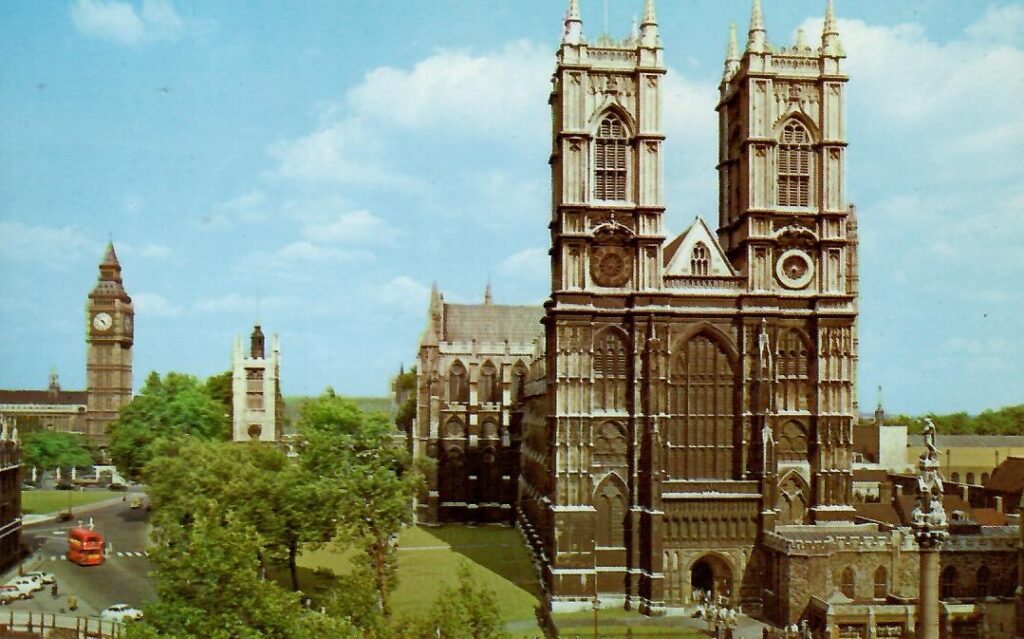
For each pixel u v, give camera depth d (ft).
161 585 162.61
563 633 265.95
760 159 320.29
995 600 252.62
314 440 316.60
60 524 452.35
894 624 248.32
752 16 323.98
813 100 324.80
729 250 338.75
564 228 311.68
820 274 321.93
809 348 318.65
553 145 335.26
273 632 161.07
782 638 247.50
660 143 314.35
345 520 281.33
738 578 302.45
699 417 312.91
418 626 170.09
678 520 301.22
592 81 314.76
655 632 269.23
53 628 256.52
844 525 310.86
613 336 310.65
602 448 306.96
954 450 541.75
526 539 412.77
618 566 303.27
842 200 323.98
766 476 303.89
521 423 488.85
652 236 311.27
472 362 502.38
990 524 356.18
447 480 494.18
